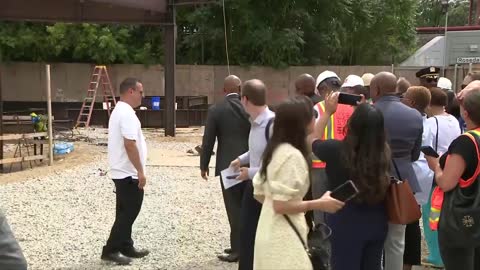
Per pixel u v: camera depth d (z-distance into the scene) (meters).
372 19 26.09
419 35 33.41
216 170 5.47
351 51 27.66
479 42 21.91
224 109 5.38
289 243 2.99
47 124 12.53
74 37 23.16
